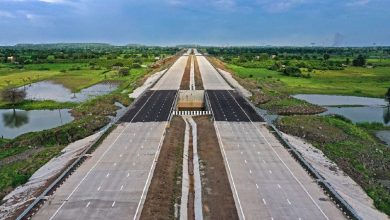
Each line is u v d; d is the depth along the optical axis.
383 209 59.28
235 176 67.38
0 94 157.88
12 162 82.75
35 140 96.81
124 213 53.28
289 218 52.25
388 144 98.81
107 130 96.12
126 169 69.69
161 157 76.06
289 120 113.50
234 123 105.12
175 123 106.00
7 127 117.31
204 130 99.75
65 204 55.97
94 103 141.12
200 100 153.00
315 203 56.62
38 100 156.75
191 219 54.44
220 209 55.72
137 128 99.00
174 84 179.12
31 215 52.91
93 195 58.91
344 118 122.00
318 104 150.25
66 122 120.88
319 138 97.19
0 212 57.41
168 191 62.19
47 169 74.62
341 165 78.75
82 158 75.06
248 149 82.25
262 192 60.62
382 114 134.88
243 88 173.75
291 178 66.19
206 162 75.25
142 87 177.00
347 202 56.94
